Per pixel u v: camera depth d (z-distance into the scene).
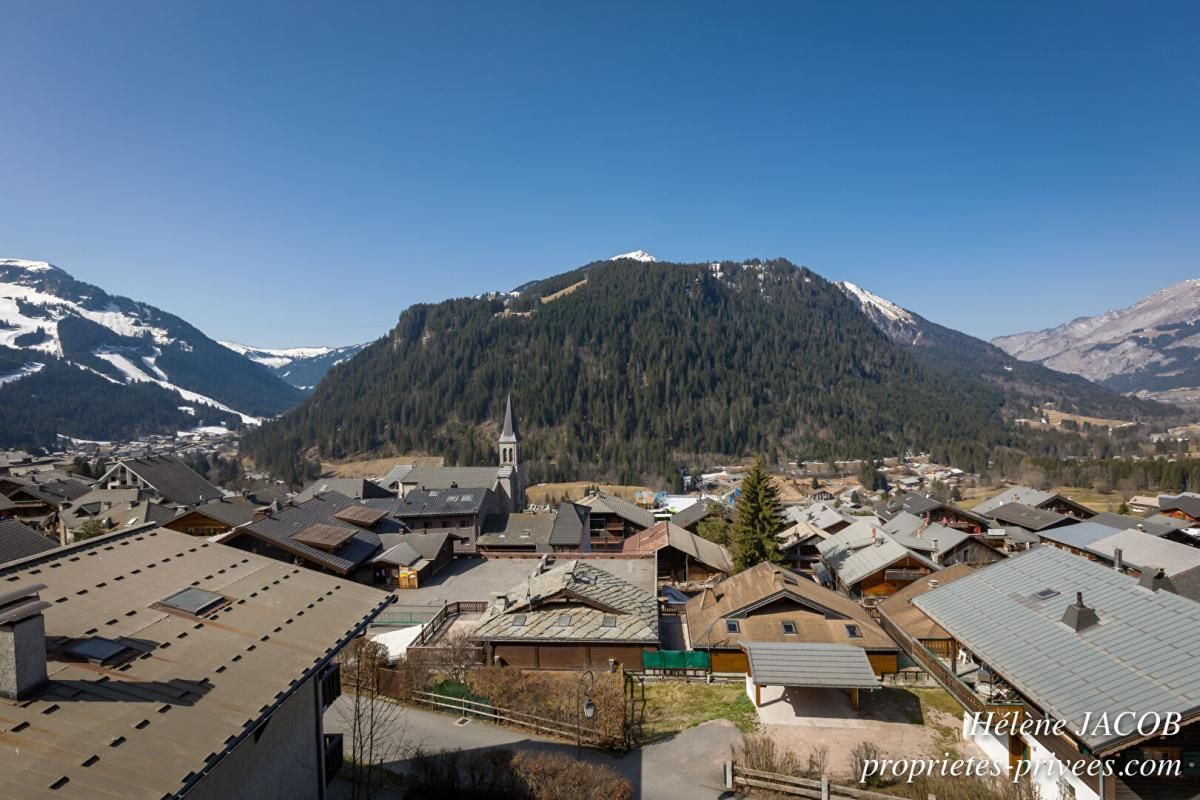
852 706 26.34
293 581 17.92
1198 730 15.04
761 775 20.33
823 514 77.06
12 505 69.88
